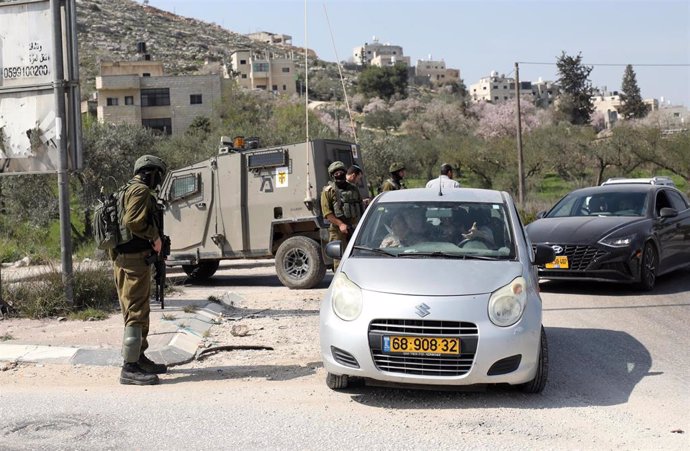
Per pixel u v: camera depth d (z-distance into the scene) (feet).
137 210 20.43
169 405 18.43
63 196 30.76
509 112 287.48
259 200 42.29
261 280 47.37
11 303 30.99
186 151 126.11
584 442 15.60
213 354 24.68
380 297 18.45
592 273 35.47
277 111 219.20
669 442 15.61
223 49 561.43
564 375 21.47
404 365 18.02
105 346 24.44
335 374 19.08
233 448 15.24
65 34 30.37
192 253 44.06
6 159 31.30
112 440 15.69
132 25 567.18
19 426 16.63
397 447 15.28
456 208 22.71
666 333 27.45
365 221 22.82
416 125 329.72
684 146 154.30
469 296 18.21
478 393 19.44
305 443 15.55
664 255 38.68
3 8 30.99
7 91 31.09
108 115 262.26
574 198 41.34
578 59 424.46
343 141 43.16
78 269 33.40
